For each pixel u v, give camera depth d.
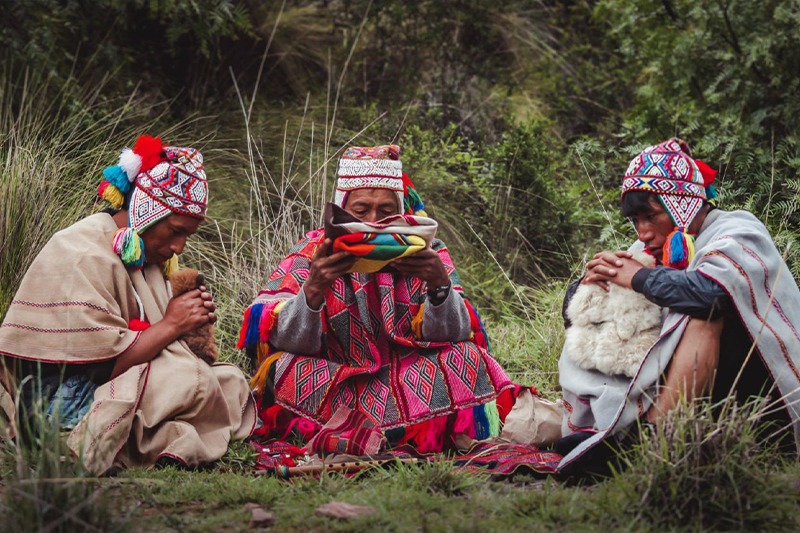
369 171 4.18
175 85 8.04
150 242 3.96
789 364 3.64
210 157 7.02
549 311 6.06
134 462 3.71
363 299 4.20
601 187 7.34
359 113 7.95
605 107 9.02
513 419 4.19
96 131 6.57
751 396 3.61
